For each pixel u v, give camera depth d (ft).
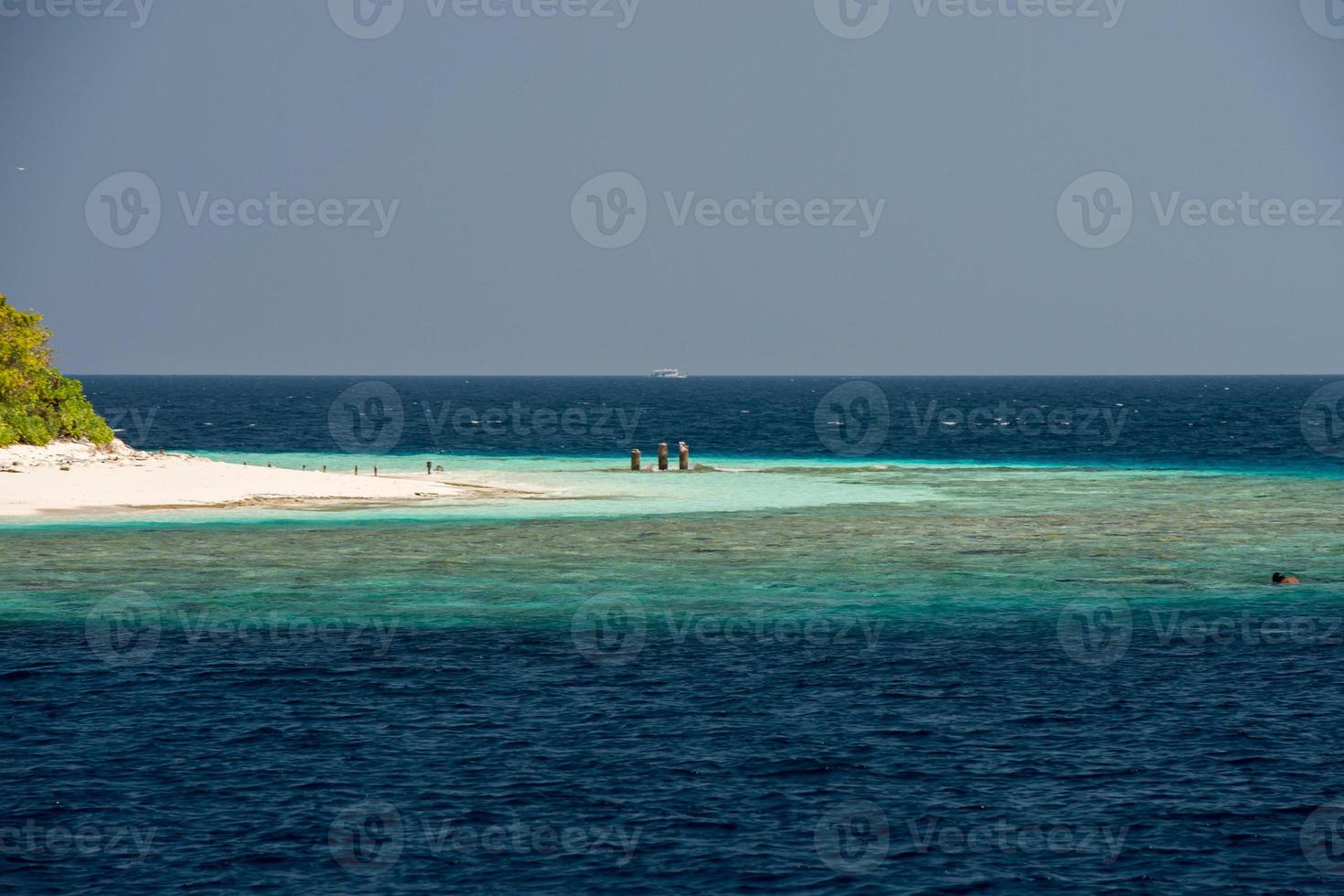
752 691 337.72
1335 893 224.33
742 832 248.93
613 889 226.17
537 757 287.69
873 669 359.25
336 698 330.34
